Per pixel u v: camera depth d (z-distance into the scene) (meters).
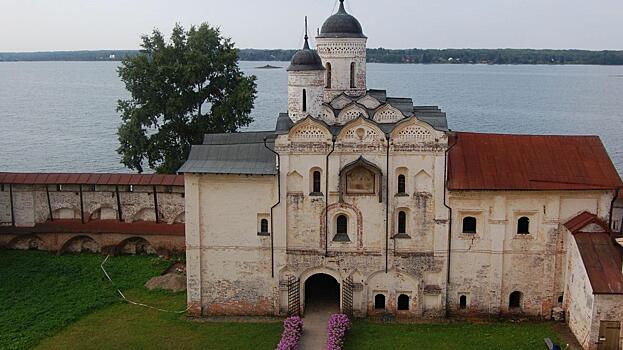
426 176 45.31
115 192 60.47
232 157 47.09
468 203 45.50
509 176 45.56
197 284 47.59
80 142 140.25
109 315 47.41
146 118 71.88
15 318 46.00
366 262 46.56
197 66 69.50
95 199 60.78
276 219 46.38
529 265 46.22
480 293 46.62
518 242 45.94
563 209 45.56
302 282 47.22
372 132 44.72
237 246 47.12
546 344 42.41
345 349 41.97
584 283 42.25
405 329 45.03
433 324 45.91
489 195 45.25
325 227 46.28
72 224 60.12
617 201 45.88
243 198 46.47
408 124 44.44
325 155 45.25
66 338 43.66
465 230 46.22
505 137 48.50
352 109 50.16
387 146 44.78
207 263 47.50
